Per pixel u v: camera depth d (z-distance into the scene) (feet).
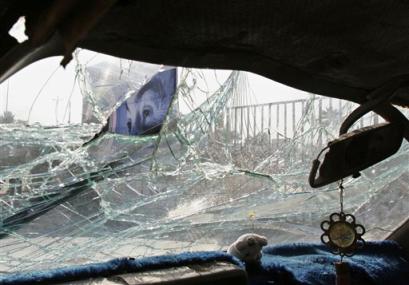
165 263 4.56
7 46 1.90
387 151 4.28
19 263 5.54
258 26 2.63
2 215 5.62
